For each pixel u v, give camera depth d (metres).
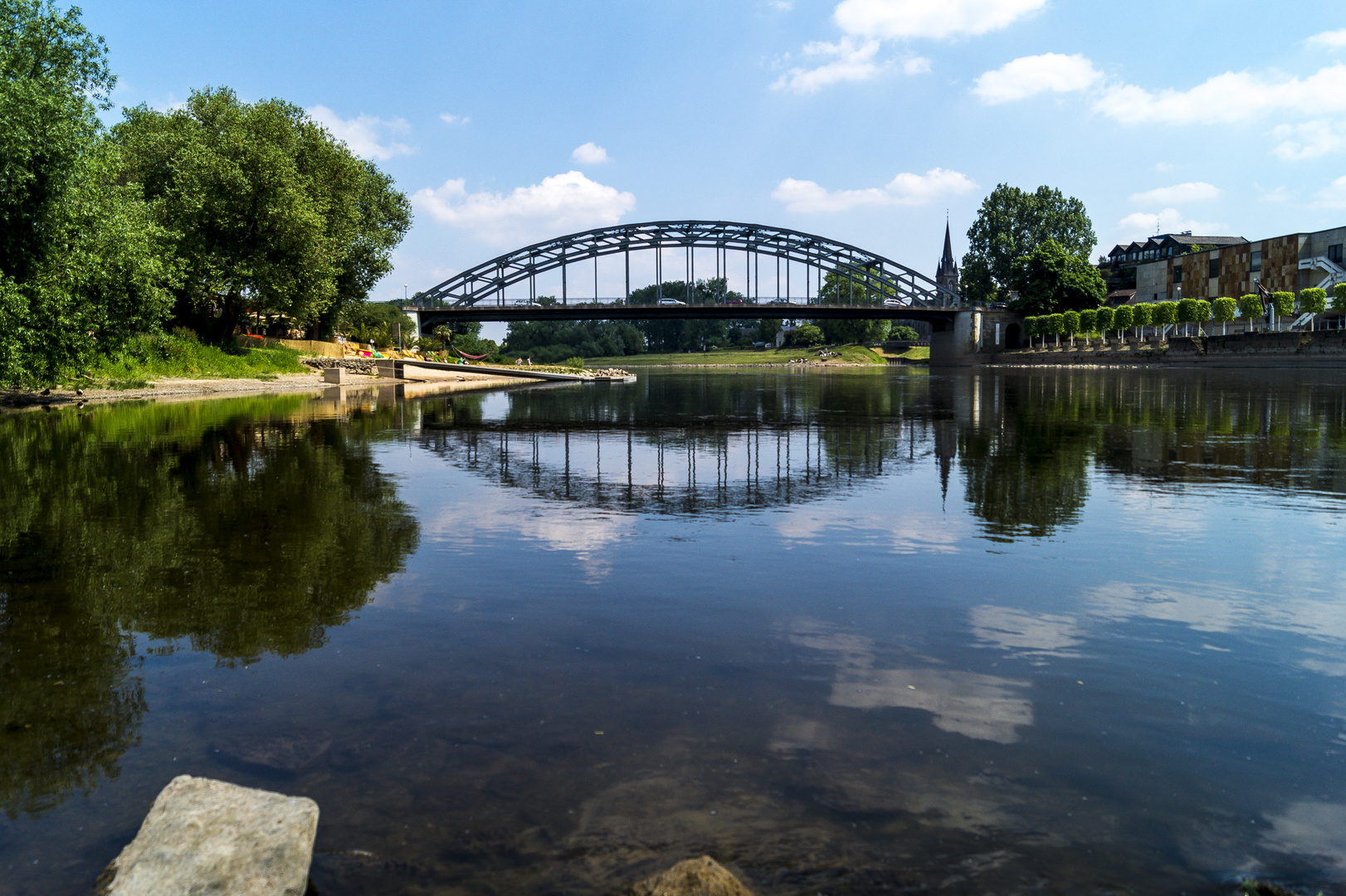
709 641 4.34
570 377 60.75
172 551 6.41
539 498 9.14
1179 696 3.63
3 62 18.92
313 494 9.27
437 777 2.96
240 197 42.91
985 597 5.14
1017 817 2.71
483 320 112.31
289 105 51.78
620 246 115.44
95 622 4.67
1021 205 123.19
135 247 23.86
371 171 66.06
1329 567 5.81
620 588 5.36
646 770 3.00
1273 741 3.23
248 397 31.69
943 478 10.41
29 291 20.61
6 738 3.27
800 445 14.70
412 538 6.94
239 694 3.67
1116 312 89.00
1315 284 77.12
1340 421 17.55
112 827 2.71
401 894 2.32
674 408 26.42
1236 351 66.62
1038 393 32.56
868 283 119.56
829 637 4.39
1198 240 132.50
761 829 2.64
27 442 14.30
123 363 34.22
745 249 117.75
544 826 2.66
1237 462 11.49
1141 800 2.81
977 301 120.88
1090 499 8.75
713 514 8.11
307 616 4.77
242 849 2.41
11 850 2.58
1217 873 2.43
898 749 3.15
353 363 56.69
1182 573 5.67
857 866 2.44
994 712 3.47
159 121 46.69
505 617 4.75
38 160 19.36
